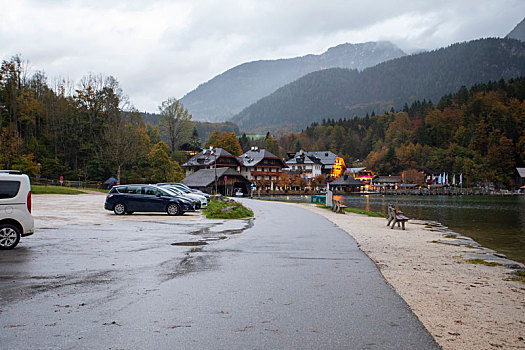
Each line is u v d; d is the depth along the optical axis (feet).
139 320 18.78
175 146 346.74
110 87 289.12
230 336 16.90
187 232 54.54
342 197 364.17
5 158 200.03
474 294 24.97
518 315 20.66
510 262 38.50
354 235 55.98
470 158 486.79
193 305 21.17
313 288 25.14
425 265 34.94
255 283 26.23
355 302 22.16
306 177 447.83
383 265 33.76
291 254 38.19
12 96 247.09
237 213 84.64
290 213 102.73
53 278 26.96
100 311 20.03
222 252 38.63
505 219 128.47
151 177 266.36
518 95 559.79
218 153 347.15
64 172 250.98
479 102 547.90
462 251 45.39
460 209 191.52
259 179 371.35
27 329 17.51
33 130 262.88
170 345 15.92
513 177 464.65
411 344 16.33
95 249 39.04
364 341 16.55
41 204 111.75
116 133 248.52
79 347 15.67
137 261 33.30
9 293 23.16
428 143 558.97
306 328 17.97
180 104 342.44
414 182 492.54
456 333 17.74
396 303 22.12
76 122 273.13
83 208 97.30
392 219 73.56
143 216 79.10
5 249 38.04
